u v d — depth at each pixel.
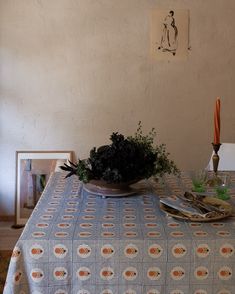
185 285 1.27
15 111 3.02
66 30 2.92
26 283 1.26
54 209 1.54
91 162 1.60
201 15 2.93
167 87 3.02
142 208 1.55
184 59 2.98
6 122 3.04
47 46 2.93
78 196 1.70
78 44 2.94
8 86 2.98
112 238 1.27
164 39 2.95
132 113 3.05
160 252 1.26
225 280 1.27
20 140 3.06
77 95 3.01
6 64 2.95
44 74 2.97
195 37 2.96
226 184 1.89
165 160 1.68
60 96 3.01
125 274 1.27
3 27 2.90
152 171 1.63
